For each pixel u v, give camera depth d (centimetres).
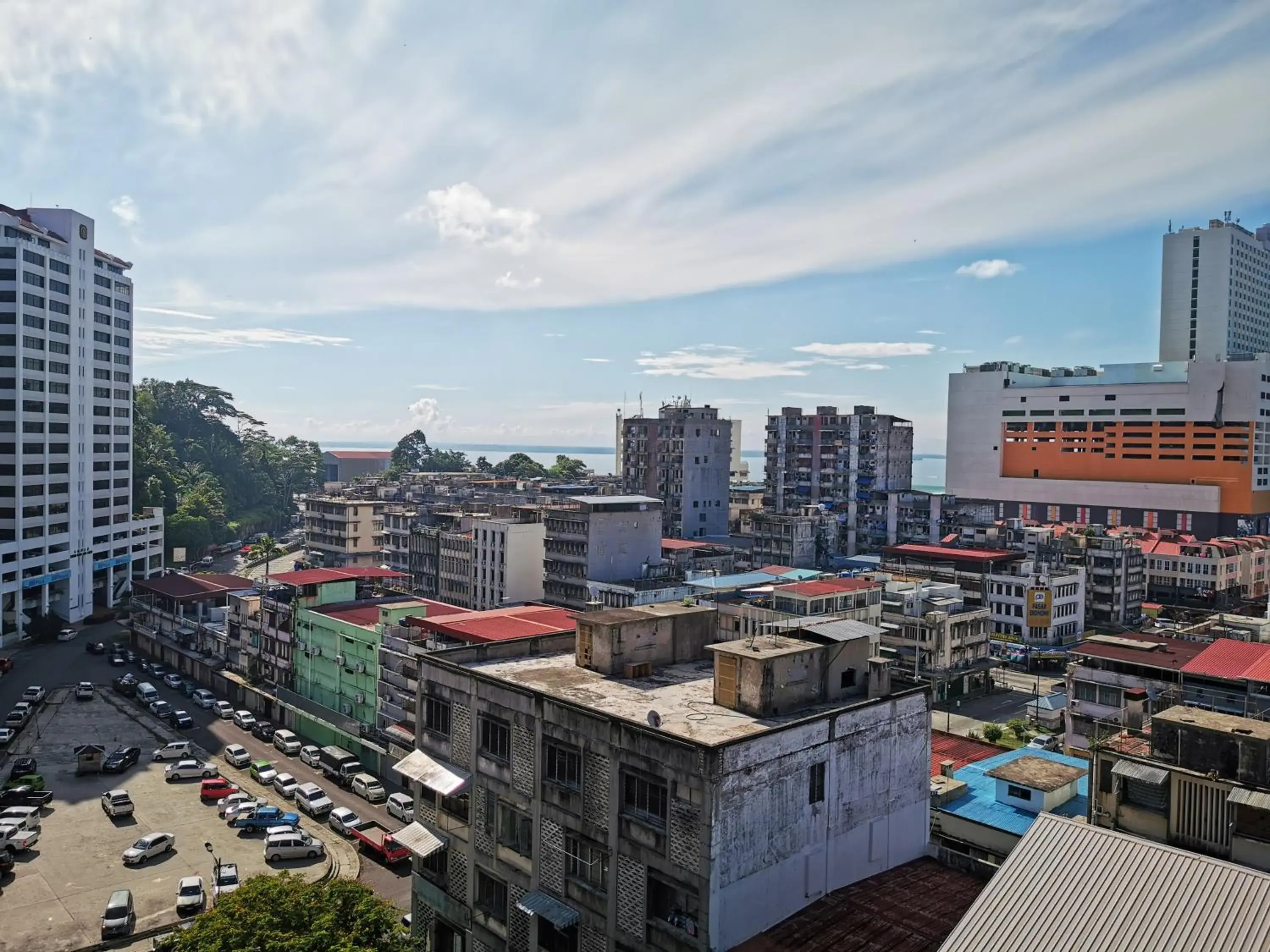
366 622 9088
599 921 3269
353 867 6306
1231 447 18650
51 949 5200
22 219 13612
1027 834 2736
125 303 15938
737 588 10919
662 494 19188
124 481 16000
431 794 4091
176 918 5578
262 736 9194
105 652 12619
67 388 14150
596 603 10869
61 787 7788
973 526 15588
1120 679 6838
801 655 3578
